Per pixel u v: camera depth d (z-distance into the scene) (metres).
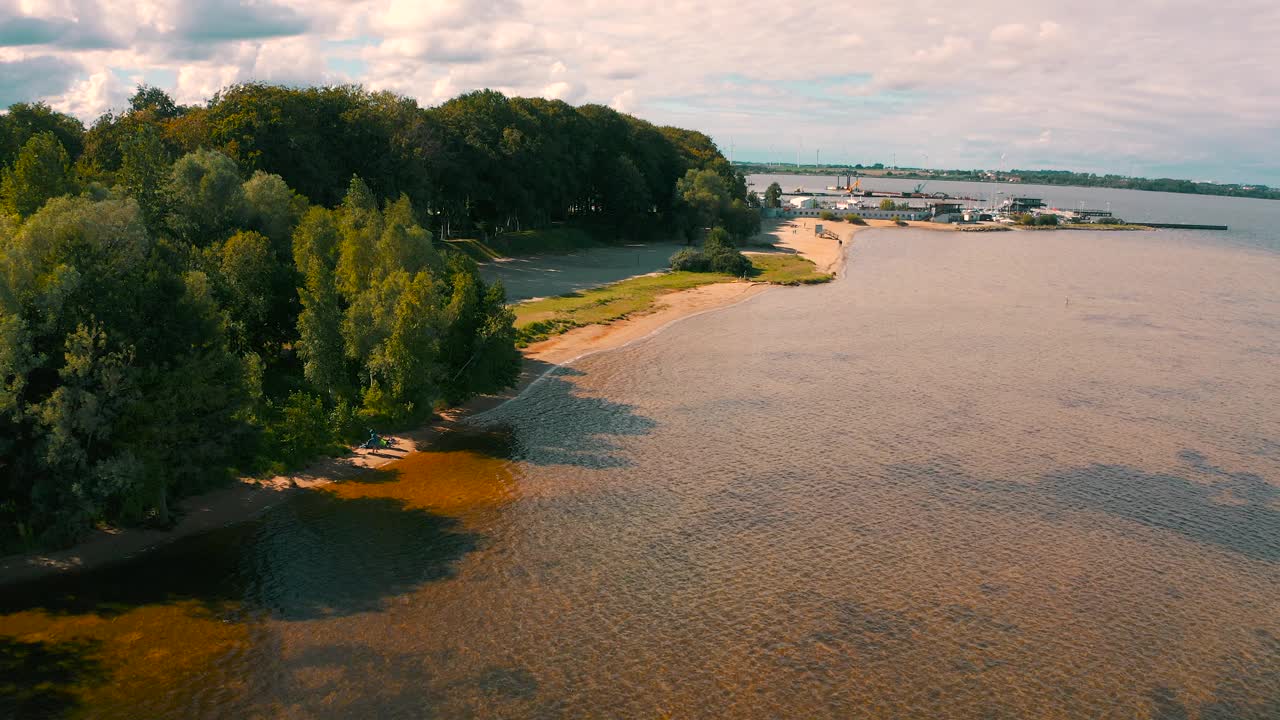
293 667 41.62
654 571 52.06
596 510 60.31
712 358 104.38
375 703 39.34
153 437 51.69
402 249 80.44
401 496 61.38
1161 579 53.16
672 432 77.00
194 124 122.38
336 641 43.84
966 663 43.94
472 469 66.88
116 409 50.72
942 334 122.75
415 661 42.53
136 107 179.38
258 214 93.25
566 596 48.91
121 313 51.28
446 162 165.62
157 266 55.22
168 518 54.91
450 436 73.81
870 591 50.62
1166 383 98.31
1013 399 90.44
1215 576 53.75
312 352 72.00
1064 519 61.34
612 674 42.12
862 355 108.44
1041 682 42.59
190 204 88.19
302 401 67.75
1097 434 79.75
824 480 67.00
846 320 131.62
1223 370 105.06
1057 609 49.31
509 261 174.00
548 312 123.88
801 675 42.53
